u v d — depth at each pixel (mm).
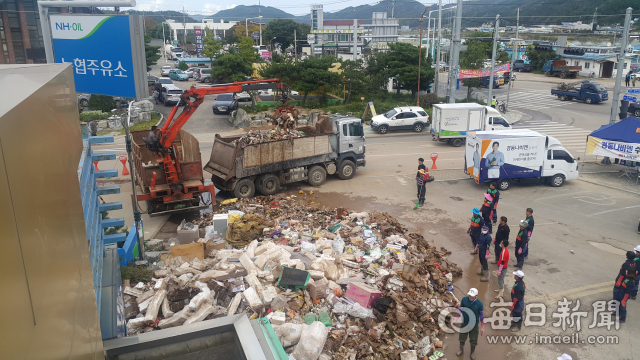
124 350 3645
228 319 3928
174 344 3719
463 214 15281
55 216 2195
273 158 16672
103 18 9500
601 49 58875
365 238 11898
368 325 8133
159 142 13547
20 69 3400
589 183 18656
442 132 25047
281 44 95438
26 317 1556
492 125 25047
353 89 39562
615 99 21828
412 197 17047
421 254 11383
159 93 38156
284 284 8719
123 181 18562
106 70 9828
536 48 66312
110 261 5891
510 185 18562
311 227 12828
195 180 14516
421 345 8055
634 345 8375
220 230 12055
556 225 14320
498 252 11375
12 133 1722
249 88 16172
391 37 74812
